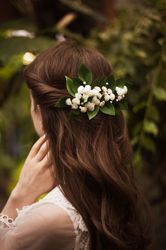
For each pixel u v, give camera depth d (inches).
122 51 75.7
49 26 92.1
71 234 45.8
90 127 48.0
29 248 45.8
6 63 79.2
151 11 77.7
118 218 48.2
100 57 49.9
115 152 48.6
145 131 71.4
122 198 48.4
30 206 47.3
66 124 47.6
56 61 48.8
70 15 88.4
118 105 49.1
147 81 74.4
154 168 90.9
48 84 48.3
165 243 90.7
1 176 137.0
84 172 46.9
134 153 73.2
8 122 115.5
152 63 74.0
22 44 72.0
